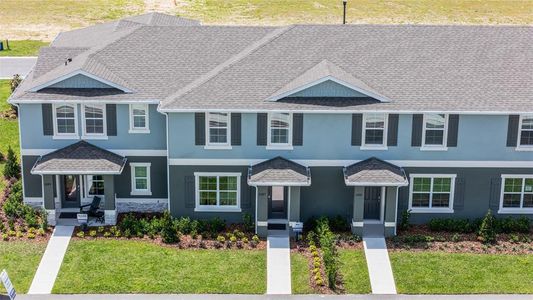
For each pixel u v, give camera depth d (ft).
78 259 108.06
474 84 117.70
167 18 151.33
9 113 161.99
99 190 123.34
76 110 118.42
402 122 114.73
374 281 103.86
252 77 118.42
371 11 273.95
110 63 123.44
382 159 116.88
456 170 117.29
